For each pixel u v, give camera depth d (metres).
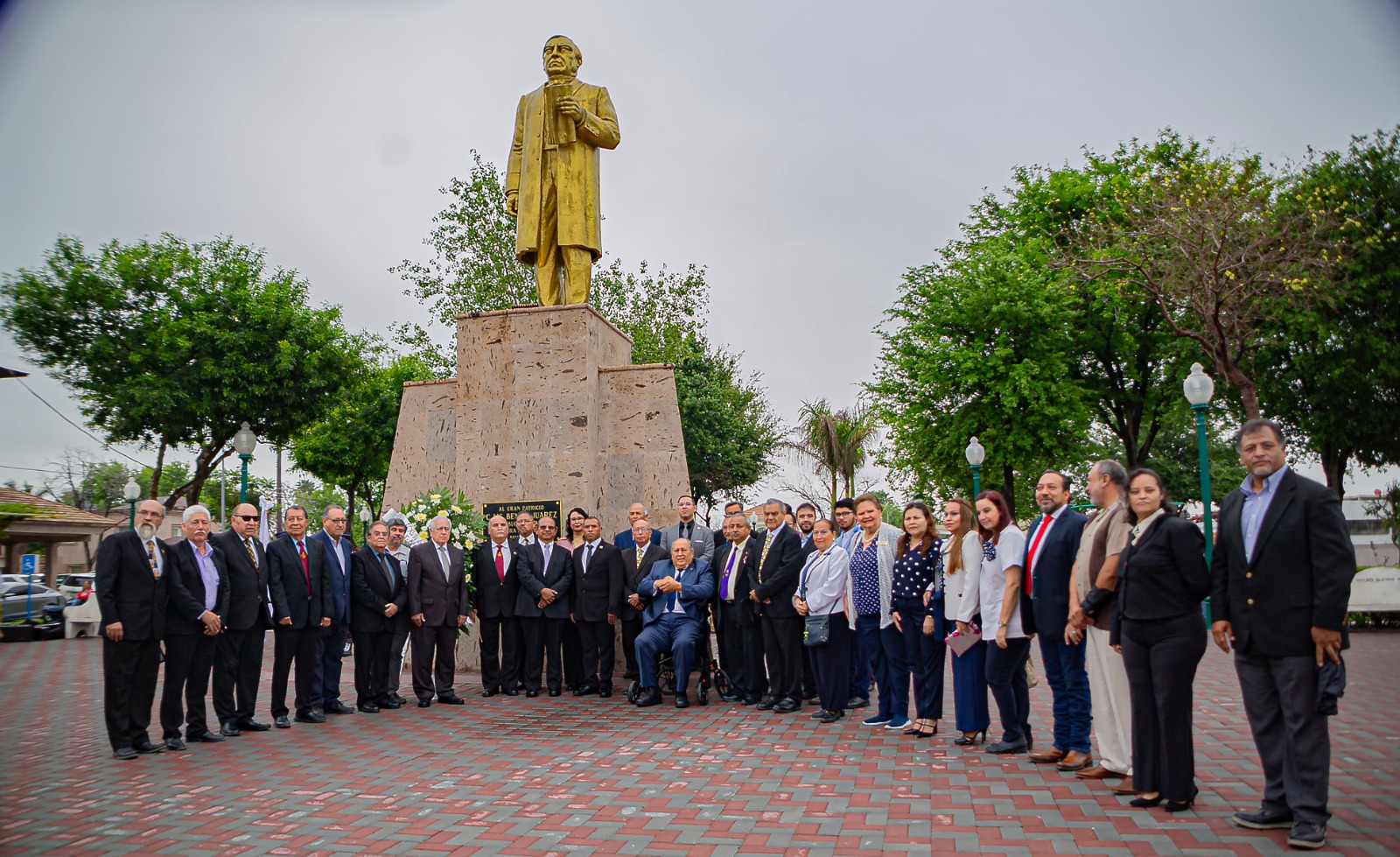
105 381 21.59
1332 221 19.89
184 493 23.78
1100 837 4.83
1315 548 4.78
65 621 21.11
